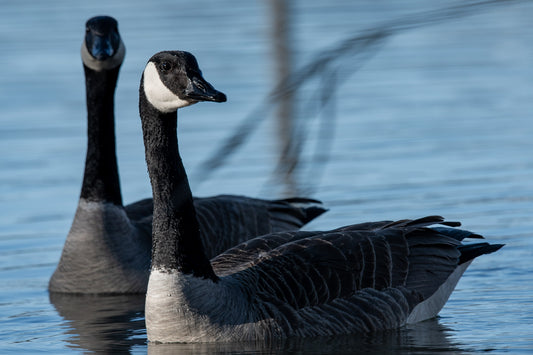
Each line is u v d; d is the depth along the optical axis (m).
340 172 20.12
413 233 11.46
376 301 10.62
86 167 14.12
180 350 9.93
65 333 11.24
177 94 9.93
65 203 18.80
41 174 20.70
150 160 10.24
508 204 17.47
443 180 19.36
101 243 13.86
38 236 16.83
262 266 10.60
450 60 31.77
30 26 35.66
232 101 26.45
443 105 26.09
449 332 10.60
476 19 37.72
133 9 39.00
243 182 19.44
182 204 10.01
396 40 35.31
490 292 12.70
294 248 10.91
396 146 22.23
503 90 27.67
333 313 10.34
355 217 16.95
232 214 15.02
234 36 33.75
